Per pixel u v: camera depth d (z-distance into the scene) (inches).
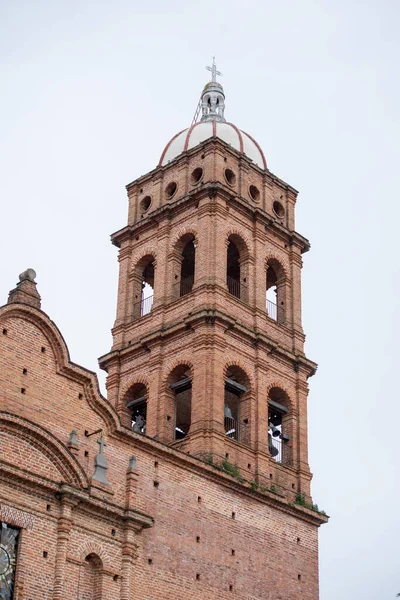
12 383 1889.8
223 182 2588.6
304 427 2471.7
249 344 2437.3
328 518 2378.2
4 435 1813.5
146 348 2472.9
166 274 2536.9
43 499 1823.3
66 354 1980.8
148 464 2042.3
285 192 2773.1
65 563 1817.2
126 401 2484.0
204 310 2365.9
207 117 2928.2
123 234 2689.5
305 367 2532.0
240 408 2393.0
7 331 1913.1
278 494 2277.3
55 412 1935.3
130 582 1907.0
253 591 2135.8
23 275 1998.0
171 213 2605.8
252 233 2598.4
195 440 2261.3
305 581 2268.7
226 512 2155.5
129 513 1934.1
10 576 1745.8
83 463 1940.2
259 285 2536.9
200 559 2055.9
